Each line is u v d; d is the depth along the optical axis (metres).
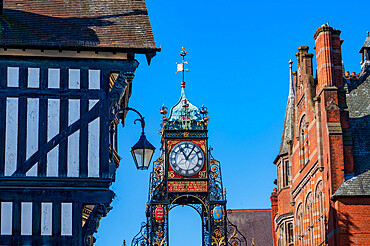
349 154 36.50
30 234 22.92
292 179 45.53
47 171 23.38
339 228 35.06
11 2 26.12
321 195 38.62
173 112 47.25
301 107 43.12
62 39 24.52
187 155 46.41
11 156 23.33
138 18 26.02
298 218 44.50
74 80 24.17
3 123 23.53
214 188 46.03
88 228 23.27
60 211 23.19
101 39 24.77
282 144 49.94
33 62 24.12
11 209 23.00
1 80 23.83
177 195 45.88
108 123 23.97
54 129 23.72
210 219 45.50
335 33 38.75
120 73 24.48
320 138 38.09
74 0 26.59
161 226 45.34
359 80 42.09
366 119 39.16
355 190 35.44
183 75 48.16
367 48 43.72
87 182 23.45
